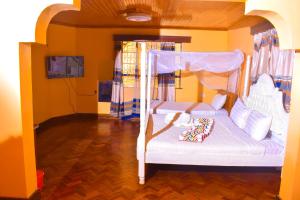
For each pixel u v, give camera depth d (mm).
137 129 5672
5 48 2256
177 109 5250
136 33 6426
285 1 2211
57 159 3982
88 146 4574
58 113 6289
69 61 6176
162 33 6406
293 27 2240
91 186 3154
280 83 3398
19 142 2381
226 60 4648
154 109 5203
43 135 5203
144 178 3242
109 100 6699
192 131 3467
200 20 5234
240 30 5527
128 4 3777
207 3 3586
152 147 3172
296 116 2393
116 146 4578
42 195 2928
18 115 2346
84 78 6602
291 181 2455
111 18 5211
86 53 6516
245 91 4770
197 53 4480
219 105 5254
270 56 3775
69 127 5816
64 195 2941
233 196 2982
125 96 6562
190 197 2945
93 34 6445
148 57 4668
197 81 6586
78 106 6684
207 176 3480
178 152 3158
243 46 5328
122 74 6480
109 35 6445
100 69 6605
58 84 6195
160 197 2930
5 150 2398
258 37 4289
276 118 3322
